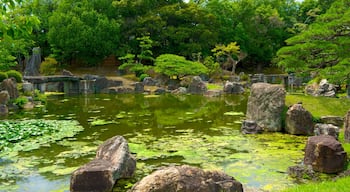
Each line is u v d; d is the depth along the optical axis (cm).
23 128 1559
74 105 2461
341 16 1570
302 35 1605
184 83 3469
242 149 1225
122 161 926
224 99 2786
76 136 1446
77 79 3353
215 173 659
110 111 2169
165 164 1059
